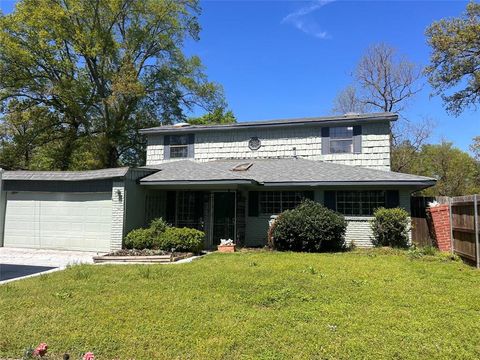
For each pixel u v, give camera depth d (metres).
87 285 7.31
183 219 15.08
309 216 12.77
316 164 16.02
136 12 27.30
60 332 4.86
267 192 15.36
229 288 7.08
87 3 25.80
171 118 29.78
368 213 14.30
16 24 23.98
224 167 15.90
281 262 9.92
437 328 4.92
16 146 25.89
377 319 5.27
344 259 10.52
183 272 8.58
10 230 14.60
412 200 15.56
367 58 32.41
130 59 27.66
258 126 17.67
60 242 13.92
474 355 4.14
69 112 26.44
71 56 26.42
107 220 13.28
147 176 14.29
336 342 4.48
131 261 10.91
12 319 5.33
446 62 21.77
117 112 26.81
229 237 14.34
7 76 24.42
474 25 20.06
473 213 9.84
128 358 4.16
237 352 4.26
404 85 31.81
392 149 32.66
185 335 4.74
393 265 9.49
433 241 13.40
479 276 8.20
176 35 29.08
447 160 38.44
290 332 4.80
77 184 13.96
